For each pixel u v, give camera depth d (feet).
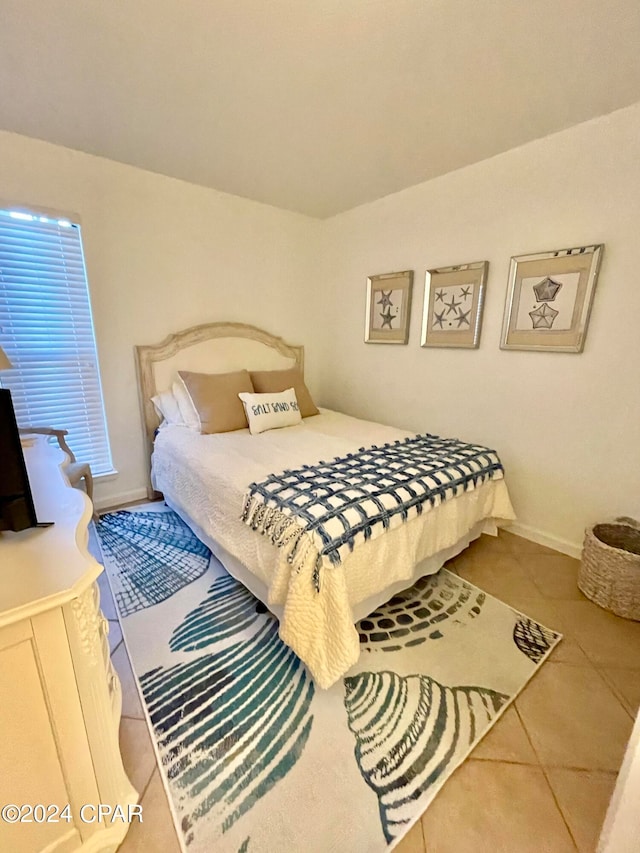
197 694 4.40
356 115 5.99
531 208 7.00
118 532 7.92
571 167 6.42
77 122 6.28
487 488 6.86
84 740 2.80
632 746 2.54
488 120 6.12
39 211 7.04
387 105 5.72
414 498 5.33
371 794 3.46
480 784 3.55
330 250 11.38
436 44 4.47
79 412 8.28
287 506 4.85
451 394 8.92
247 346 10.48
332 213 10.89
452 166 7.84
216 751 3.79
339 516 4.59
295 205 10.24
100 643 2.99
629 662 4.95
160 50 4.61
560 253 6.66
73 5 3.94
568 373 6.95
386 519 4.90
